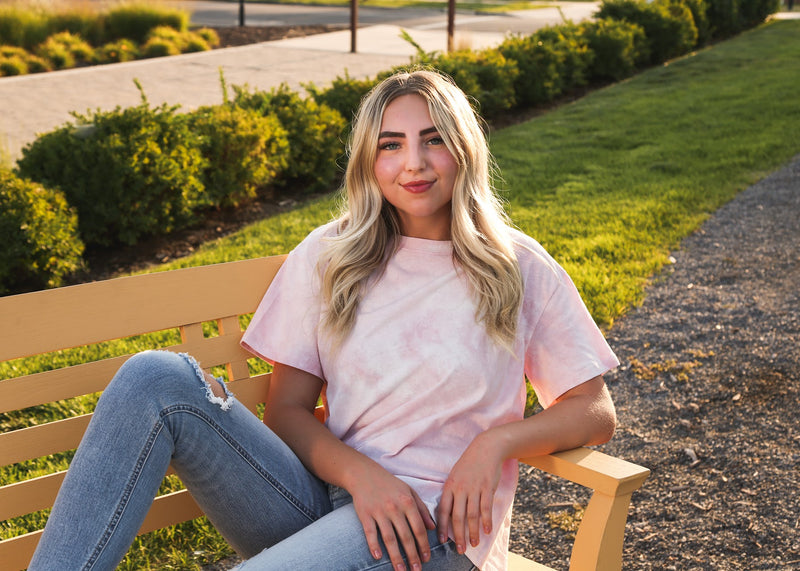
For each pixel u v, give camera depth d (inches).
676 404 143.3
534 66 424.5
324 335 83.0
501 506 80.0
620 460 76.2
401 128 80.2
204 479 74.4
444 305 81.0
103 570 66.0
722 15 639.8
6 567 75.6
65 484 67.5
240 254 226.4
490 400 80.7
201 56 638.5
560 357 83.4
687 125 349.4
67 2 730.8
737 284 188.7
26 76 548.7
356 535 72.2
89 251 259.4
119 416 68.8
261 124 290.4
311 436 80.6
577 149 322.3
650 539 112.1
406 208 81.4
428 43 708.7
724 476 123.7
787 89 402.9
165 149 263.4
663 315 174.9
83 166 252.1
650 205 240.4
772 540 109.6
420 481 78.0
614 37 484.7
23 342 75.2
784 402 140.6
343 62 607.2
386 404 80.7
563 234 218.8
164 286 82.4
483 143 83.7
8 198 224.7
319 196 311.7
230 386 87.3
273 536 77.8
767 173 272.7
